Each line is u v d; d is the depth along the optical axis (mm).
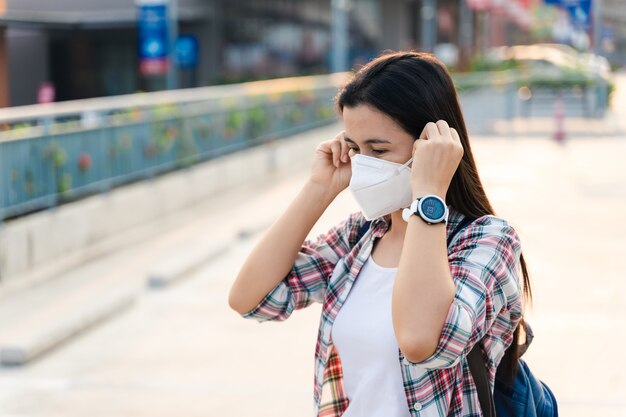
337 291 2426
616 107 31688
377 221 2477
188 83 35875
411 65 2225
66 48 35531
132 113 11641
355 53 40844
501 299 2213
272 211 12625
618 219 11383
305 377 5980
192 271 9109
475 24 53812
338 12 31500
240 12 36500
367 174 2232
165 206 12414
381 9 41750
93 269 9477
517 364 2375
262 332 7008
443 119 2229
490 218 2266
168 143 12656
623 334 6801
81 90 35719
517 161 17391
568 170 15992
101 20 32656
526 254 9547
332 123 20812
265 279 2520
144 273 9211
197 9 34844
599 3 27500
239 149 15539
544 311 7449
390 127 2207
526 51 43062
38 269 9422
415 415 2211
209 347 6668
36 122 9680
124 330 7156
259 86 17703
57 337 6703
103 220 10773
